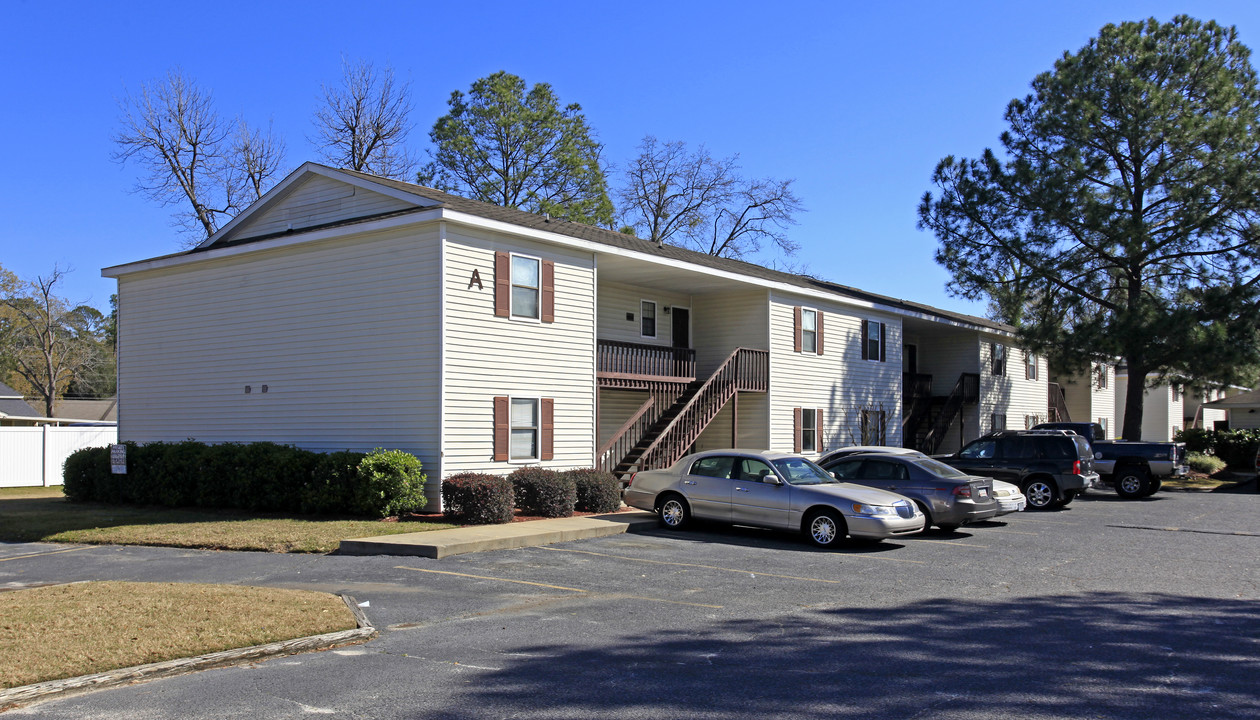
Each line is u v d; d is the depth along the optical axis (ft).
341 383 59.93
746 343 85.20
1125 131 97.60
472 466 56.24
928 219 111.86
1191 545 47.88
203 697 21.03
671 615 29.81
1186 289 99.76
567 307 63.87
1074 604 31.86
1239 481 102.94
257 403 64.75
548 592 33.73
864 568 39.50
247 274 66.18
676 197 168.96
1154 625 28.53
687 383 78.07
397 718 19.52
